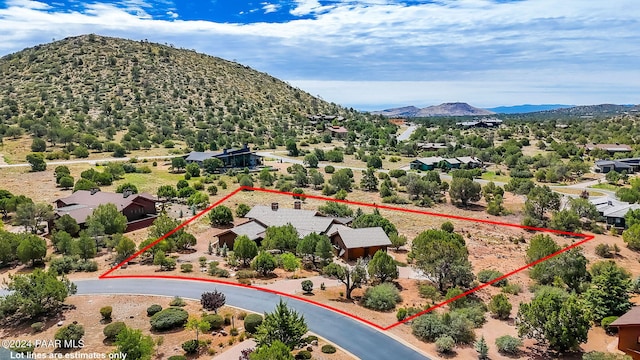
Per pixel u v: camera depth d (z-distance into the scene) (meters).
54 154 131.75
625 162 143.62
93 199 83.94
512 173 136.50
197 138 173.25
